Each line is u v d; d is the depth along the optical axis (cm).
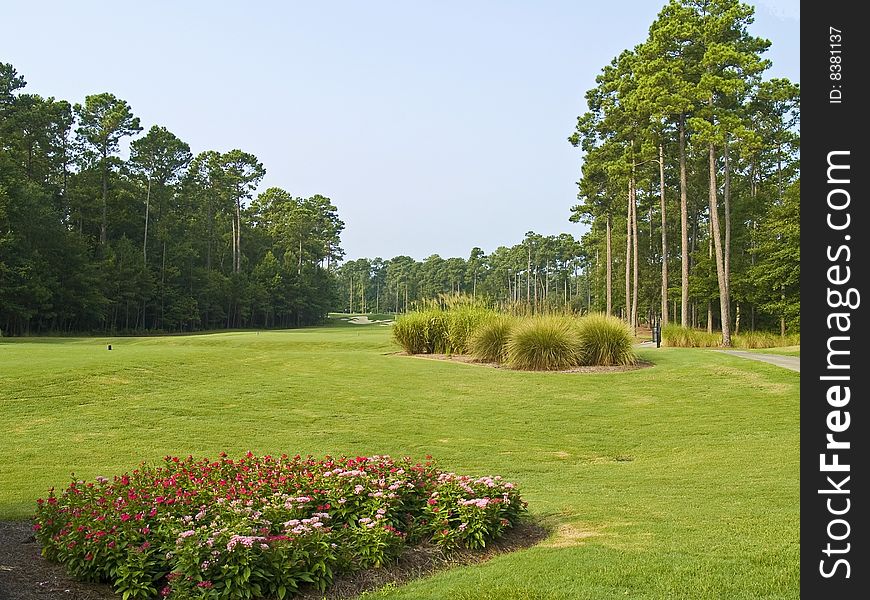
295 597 504
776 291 3734
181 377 1694
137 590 491
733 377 1744
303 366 1941
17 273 4541
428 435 1262
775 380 1681
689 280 4472
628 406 1505
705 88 3177
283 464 764
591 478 952
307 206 9988
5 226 4562
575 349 1952
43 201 5200
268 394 1569
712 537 616
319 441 1202
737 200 4625
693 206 5225
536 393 1634
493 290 11562
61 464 1017
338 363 2005
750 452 1068
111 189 6122
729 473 927
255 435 1233
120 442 1157
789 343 3058
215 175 7500
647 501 783
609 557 566
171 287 6391
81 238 5416
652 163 4428
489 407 1499
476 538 616
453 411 1462
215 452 1109
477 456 1116
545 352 1931
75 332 5488
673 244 5722
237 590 482
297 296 8181
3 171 4684
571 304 2280
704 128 3120
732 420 1338
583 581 507
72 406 1377
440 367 1956
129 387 1547
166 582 514
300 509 591
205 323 6850
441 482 695
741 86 3162
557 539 643
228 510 567
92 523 543
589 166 4562
